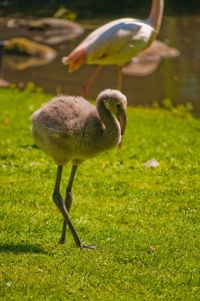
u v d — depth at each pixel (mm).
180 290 8461
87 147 9531
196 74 31156
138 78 30516
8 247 9625
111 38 17656
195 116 24375
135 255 9383
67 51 36688
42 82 29859
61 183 13227
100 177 13852
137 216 11336
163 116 22688
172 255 9430
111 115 9594
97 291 8352
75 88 28891
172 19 44344
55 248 9656
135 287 8477
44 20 42375
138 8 48031
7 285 8391
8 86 28781
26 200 12102
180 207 11789
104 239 10133
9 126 19406
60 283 8492
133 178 13883
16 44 35375
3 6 49688
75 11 47375
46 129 9461
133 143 17781
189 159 15695
